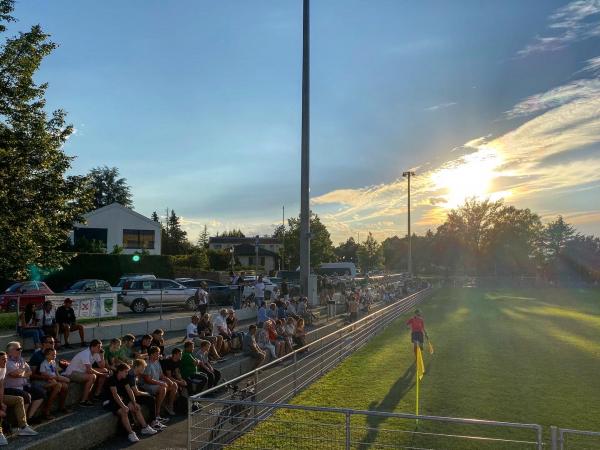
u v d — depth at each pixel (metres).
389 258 145.50
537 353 20.64
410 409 12.60
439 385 15.17
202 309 25.89
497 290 71.12
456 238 112.25
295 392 14.17
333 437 10.34
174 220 126.38
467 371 17.14
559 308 42.69
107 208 59.84
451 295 60.19
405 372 17.11
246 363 16.84
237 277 35.75
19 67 18.91
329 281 39.19
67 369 11.26
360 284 50.19
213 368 14.21
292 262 73.56
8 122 19.02
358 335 22.61
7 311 28.62
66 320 17.62
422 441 10.21
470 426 11.26
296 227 73.12
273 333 19.23
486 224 110.19
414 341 19.44
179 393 12.45
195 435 10.34
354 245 143.88
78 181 20.44
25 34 19.23
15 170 18.22
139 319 25.45
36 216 18.70
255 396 11.79
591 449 9.91
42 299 18.70
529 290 71.62
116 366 11.40
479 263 108.38
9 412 9.48
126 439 10.36
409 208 67.50
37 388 9.95
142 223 61.25
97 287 34.59
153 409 11.21
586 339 24.56
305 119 25.64
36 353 10.53
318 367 16.44
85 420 10.02
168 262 49.34
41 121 19.33
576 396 13.80
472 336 25.77
